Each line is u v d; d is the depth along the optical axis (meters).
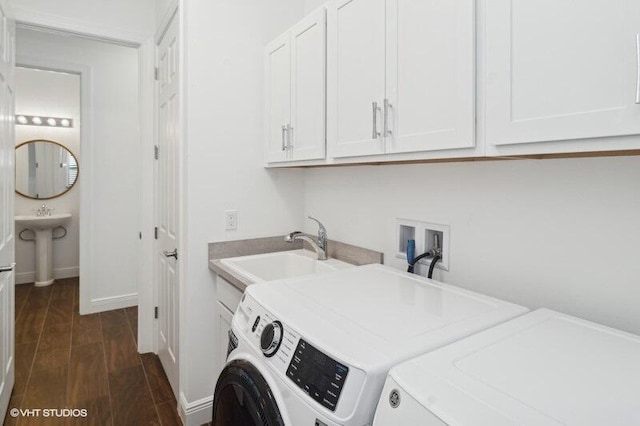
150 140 2.62
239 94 1.99
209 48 1.90
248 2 2.00
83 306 3.42
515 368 0.69
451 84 1.02
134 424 1.91
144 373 2.42
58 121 4.45
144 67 2.57
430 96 1.09
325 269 1.82
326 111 1.55
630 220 0.94
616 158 0.96
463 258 1.35
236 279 1.59
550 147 0.83
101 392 2.19
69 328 3.12
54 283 4.35
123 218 3.60
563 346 0.79
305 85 1.67
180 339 1.98
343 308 1.02
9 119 1.89
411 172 1.55
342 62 1.45
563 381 0.65
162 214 2.41
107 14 2.42
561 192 1.07
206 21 1.88
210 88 1.91
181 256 1.97
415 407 0.60
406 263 1.57
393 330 0.88
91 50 3.40
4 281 1.83
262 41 2.05
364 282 1.29
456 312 1.01
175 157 2.06
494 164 1.24
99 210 3.47
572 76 0.78
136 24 2.52
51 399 2.10
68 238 4.56
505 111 0.90
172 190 2.16
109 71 3.48
